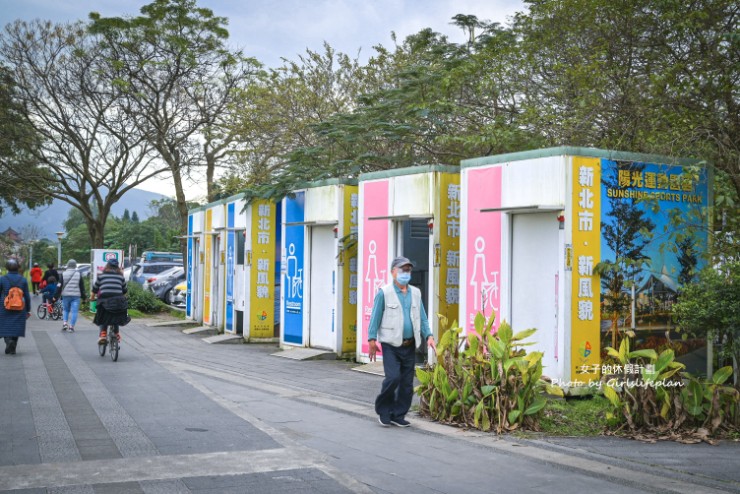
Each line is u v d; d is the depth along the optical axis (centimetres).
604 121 1347
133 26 3038
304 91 2386
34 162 3544
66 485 574
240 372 1346
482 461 679
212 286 2267
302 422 859
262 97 2466
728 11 1244
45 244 9762
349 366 1442
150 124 3200
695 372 1068
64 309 2091
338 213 1573
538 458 686
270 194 1778
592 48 1400
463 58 1753
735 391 810
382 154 1850
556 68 1421
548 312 1024
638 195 1042
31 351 1569
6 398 973
